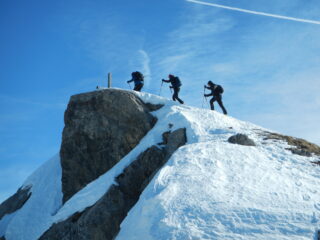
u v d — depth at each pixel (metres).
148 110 20.06
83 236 14.19
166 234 9.36
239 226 9.20
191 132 16.83
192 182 11.43
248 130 17.31
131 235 10.23
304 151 14.45
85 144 19.16
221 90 20.89
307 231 8.86
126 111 19.28
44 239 15.58
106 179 16.34
